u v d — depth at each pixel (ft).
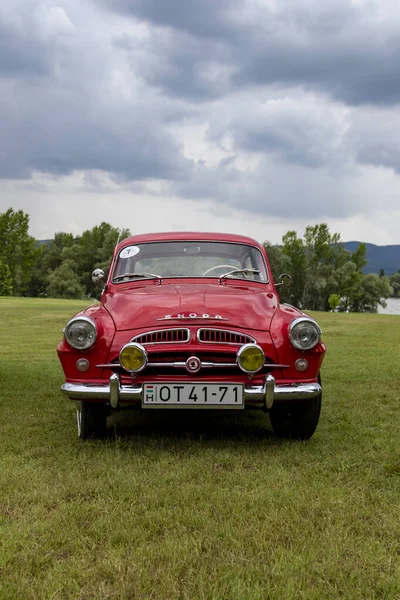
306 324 13.24
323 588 6.96
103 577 7.32
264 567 7.38
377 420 16.70
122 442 13.93
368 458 12.57
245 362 12.71
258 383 13.06
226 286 16.26
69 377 13.32
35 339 45.11
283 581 7.10
